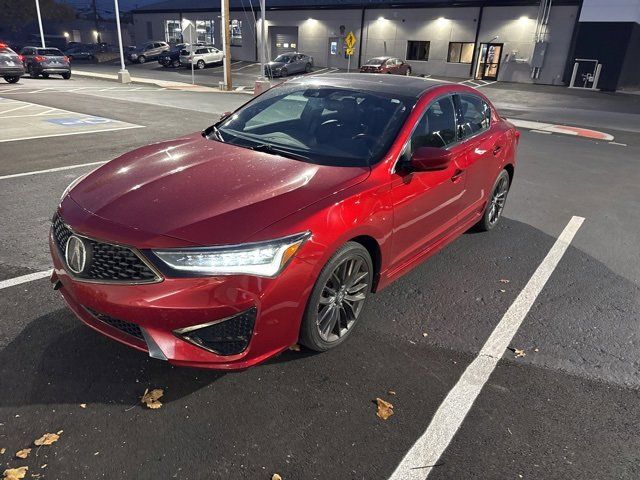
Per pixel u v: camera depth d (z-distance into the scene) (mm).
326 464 2320
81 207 2752
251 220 2555
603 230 5719
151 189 2830
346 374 2955
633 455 2465
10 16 59500
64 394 2658
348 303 3152
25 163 7379
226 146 3525
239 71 37531
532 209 6430
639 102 24000
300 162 3213
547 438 2543
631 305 3957
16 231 4742
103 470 2223
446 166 3195
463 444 2480
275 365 2998
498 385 2932
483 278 4316
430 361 3125
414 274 4332
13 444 2330
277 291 2541
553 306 3885
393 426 2574
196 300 2389
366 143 3391
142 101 16672
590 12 28328
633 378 3057
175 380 2812
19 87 20141
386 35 36969
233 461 2311
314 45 40875
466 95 4469
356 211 2898
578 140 12570
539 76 31484
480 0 32219
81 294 2555
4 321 3252
